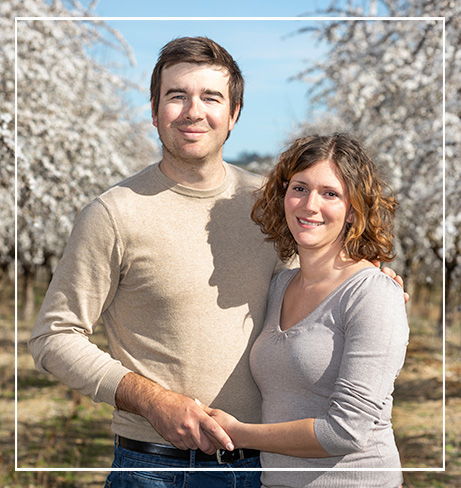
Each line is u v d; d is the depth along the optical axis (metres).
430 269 9.78
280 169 1.88
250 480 1.99
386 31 5.74
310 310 1.78
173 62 1.90
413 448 5.36
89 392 1.87
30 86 5.15
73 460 5.09
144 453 1.95
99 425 6.27
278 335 1.82
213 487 1.94
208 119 1.89
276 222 1.93
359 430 1.59
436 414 6.42
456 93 5.35
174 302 1.89
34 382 7.88
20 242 7.78
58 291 1.91
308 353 1.70
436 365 8.57
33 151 4.84
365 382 1.59
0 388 7.48
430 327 11.58
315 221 1.74
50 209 5.20
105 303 1.96
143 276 1.89
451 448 5.39
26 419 6.22
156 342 1.91
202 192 1.95
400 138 5.61
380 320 1.62
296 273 1.98
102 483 4.66
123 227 1.86
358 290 1.68
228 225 1.98
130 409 1.86
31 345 1.95
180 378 1.90
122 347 1.97
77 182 5.67
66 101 6.08
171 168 1.94
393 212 1.90
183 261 1.89
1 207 5.09
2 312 12.48
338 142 1.78
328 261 1.78
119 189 1.92
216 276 1.92
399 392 7.34
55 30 5.45
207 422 1.77
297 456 1.69
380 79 5.66
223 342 1.91
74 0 6.21
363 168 1.76
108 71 7.77
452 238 6.00
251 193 2.08
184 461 1.93
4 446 5.32
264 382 1.83
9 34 4.89
